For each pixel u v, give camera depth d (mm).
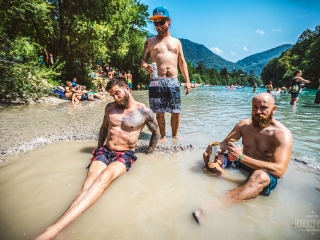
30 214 1873
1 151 3336
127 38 24594
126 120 2926
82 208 1829
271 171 2256
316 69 41562
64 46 16250
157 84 4148
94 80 19797
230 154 2455
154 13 4066
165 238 1587
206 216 1847
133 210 1936
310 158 3238
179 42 4328
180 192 2252
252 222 1785
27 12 9750
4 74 9172
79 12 15070
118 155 2805
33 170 2705
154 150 3529
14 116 6562
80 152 3369
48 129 4824
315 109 8664
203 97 15820
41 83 10523
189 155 3371
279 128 2449
